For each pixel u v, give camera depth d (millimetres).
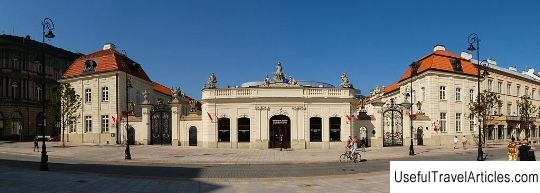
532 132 71000
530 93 71562
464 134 53844
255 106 42812
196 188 15508
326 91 43250
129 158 30578
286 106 42781
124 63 54469
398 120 49344
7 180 17516
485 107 47562
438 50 56344
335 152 37188
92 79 52938
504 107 64312
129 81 53719
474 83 55969
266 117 42719
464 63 56281
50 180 17594
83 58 55312
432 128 51188
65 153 36250
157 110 48500
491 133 62094
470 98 55438
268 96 42656
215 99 43188
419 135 50312
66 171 22062
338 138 43000
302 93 43031
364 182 17000
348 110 43219
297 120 42594
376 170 22688
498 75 63156
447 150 41219
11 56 61500
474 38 32250
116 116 49469
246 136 42938
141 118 48375
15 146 45969
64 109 45969
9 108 60250
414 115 47375
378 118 45250
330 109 43094
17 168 23672
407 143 46875
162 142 48031
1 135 59062
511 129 66062
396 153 36250
